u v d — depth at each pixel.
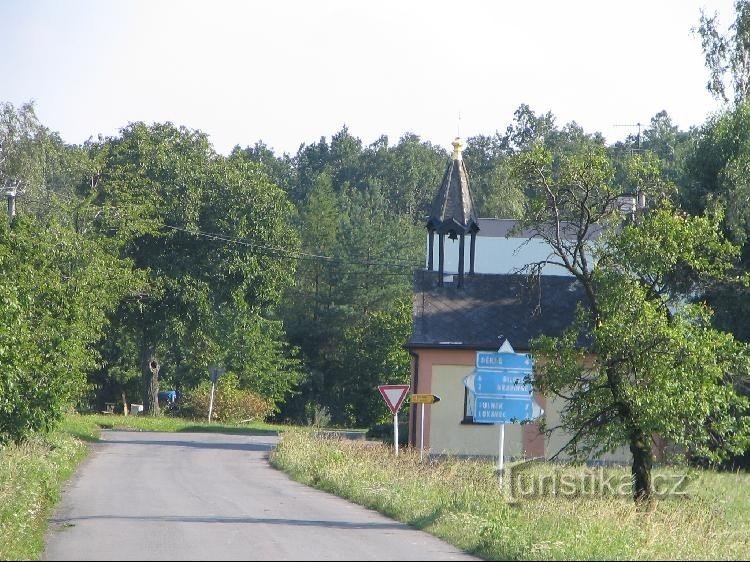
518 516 28.78
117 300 77.25
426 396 47.72
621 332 34.16
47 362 47.47
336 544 25.28
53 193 87.88
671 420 33.59
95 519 29.64
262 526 28.61
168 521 29.33
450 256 85.38
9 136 96.25
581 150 38.38
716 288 54.59
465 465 42.69
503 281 69.81
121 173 98.69
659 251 35.25
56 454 46.97
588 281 36.97
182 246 100.62
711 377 33.84
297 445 54.59
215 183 101.38
